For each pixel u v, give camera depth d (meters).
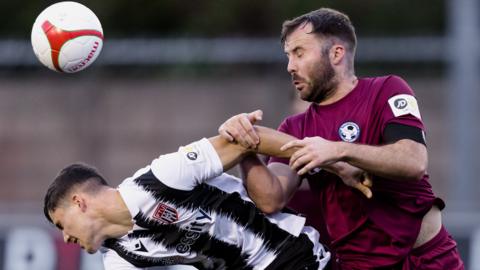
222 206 14.02
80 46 14.64
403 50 33.12
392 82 14.12
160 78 37.56
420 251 14.60
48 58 14.73
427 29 48.84
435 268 14.60
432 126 37.59
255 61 32.91
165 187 13.61
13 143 36.72
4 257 24.14
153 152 36.16
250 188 14.02
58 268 23.95
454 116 30.39
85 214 13.81
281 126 14.94
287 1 50.03
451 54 32.06
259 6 50.34
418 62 37.53
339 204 14.35
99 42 14.91
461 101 29.69
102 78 34.31
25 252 24.11
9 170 36.56
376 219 14.11
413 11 49.06
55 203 13.95
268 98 32.75
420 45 33.66
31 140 36.62
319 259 14.72
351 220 14.35
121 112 36.38
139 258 14.07
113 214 13.73
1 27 52.38
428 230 14.60
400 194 14.09
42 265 24.02
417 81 38.41
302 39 14.05
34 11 52.41
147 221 13.75
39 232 24.12
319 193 14.62
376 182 13.98
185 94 37.50
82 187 13.88
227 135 13.79
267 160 15.55
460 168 29.72
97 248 14.01
